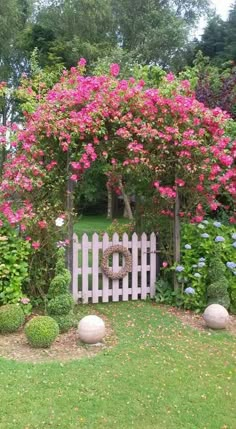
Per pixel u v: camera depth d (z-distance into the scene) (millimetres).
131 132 6008
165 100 6059
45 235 5953
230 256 6316
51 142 5984
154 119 6074
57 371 4043
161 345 4816
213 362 4398
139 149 5934
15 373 3975
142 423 3258
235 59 21562
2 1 22953
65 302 5113
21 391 3654
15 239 5605
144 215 7344
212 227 6531
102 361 4312
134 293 6793
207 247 6223
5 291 5402
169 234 6719
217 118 6277
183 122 6160
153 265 6859
